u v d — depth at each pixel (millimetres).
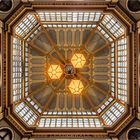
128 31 31125
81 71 41875
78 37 41750
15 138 31766
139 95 29984
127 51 31422
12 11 30188
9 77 31375
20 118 32719
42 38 41625
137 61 30062
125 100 33594
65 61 41531
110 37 39531
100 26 39094
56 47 41844
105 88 42000
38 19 37219
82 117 38281
